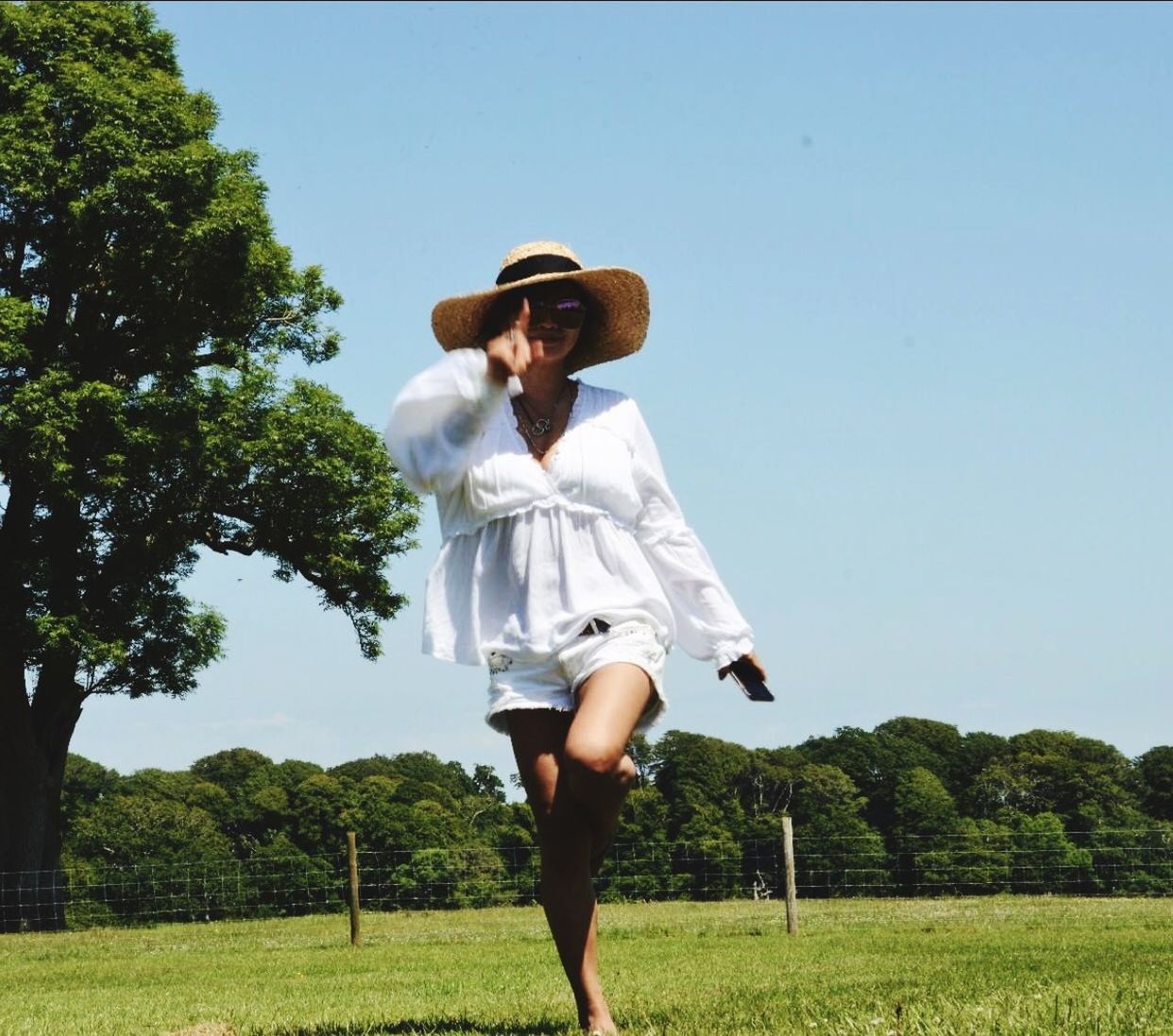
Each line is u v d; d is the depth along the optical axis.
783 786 60.00
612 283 4.22
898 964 8.65
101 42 25.95
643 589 3.98
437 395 3.86
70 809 59.91
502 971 9.83
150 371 26.14
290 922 21.48
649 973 8.58
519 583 3.96
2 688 24.88
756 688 4.26
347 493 26.86
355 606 27.19
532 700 3.94
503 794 62.09
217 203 25.12
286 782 63.69
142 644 25.30
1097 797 62.19
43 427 22.95
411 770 67.38
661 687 3.94
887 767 61.31
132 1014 6.94
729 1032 3.93
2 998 9.23
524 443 4.04
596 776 3.64
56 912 23.20
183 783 64.94
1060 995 4.67
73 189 24.17
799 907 21.36
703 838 54.56
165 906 29.56
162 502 25.33
